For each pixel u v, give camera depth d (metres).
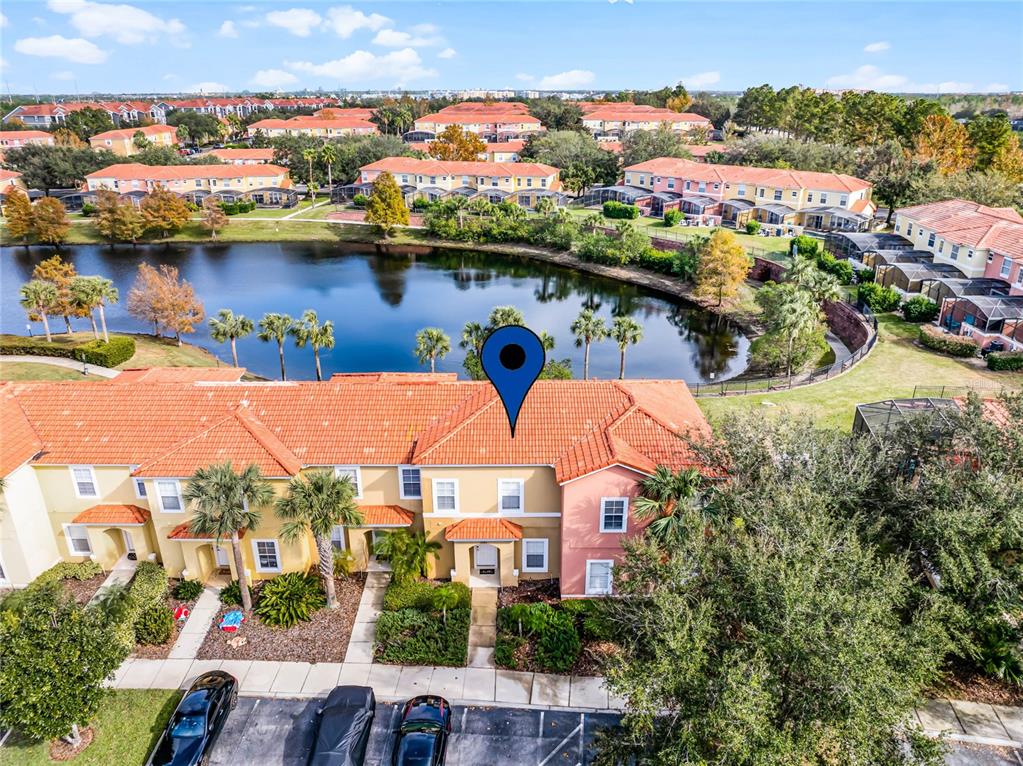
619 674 21.89
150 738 27.08
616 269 104.44
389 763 26.06
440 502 33.88
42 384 38.62
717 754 20.48
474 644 31.58
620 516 32.09
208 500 30.16
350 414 36.41
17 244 121.25
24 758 26.23
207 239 125.62
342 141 175.38
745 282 94.50
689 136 184.88
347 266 111.81
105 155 155.12
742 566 22.45
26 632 25.31
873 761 20.41
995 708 27.36
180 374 44.47
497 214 121.94
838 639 19.58
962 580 25.17
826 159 128.38
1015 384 56.22
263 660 30.73
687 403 38.44
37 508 35.50
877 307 73.50
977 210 81.38
